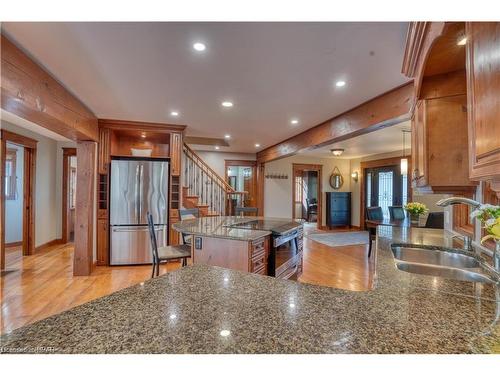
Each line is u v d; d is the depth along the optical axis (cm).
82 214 414
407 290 111
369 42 206
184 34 198
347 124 377
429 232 290
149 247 466
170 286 115
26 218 525
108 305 96
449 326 81
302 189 1194
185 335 77
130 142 523
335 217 928
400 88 288
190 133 531
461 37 137
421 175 199
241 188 830
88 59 237
